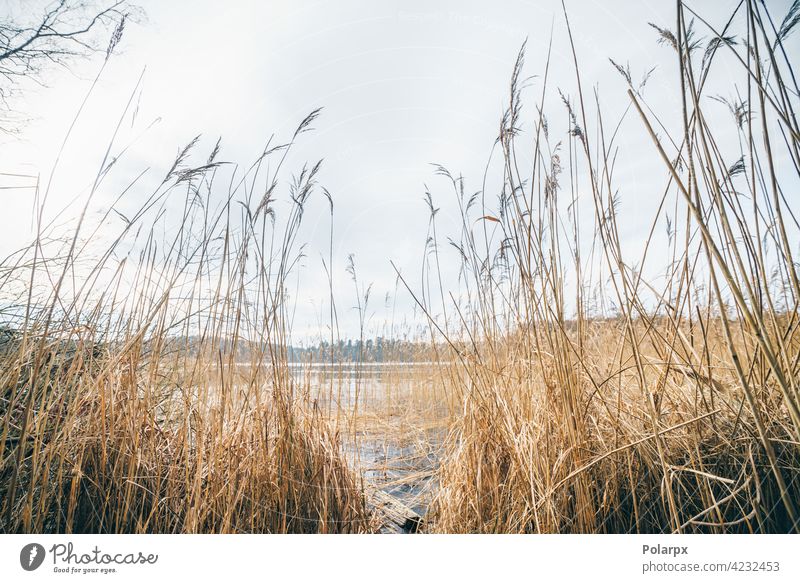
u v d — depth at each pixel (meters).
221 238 3.31
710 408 2.41
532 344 3.07
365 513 2.92
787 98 1.64
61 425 2.57
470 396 3.00
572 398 2.45
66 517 2.29
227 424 2.90
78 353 2.63
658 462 2.26
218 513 2.53
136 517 2.46
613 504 2.37
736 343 3.03
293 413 3.02
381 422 5.83
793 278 1.70
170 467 2.59
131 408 2.68
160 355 3.17
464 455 2.86
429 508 3.05
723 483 2.25
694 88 1.68
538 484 2.34
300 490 2.74
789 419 2.19
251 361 3.19
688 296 2.38
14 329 2.89
